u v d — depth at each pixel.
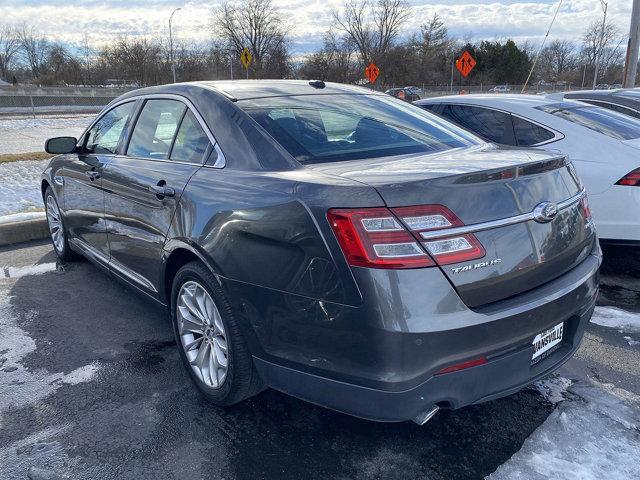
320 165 2.56
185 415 2.85
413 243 2.02
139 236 3.37
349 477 2.40
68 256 5.18
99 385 3.14
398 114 3.36
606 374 3.22
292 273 2.25
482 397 2.23
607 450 2.52
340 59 74.44
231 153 2.81
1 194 8.29
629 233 4.56
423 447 2.58
